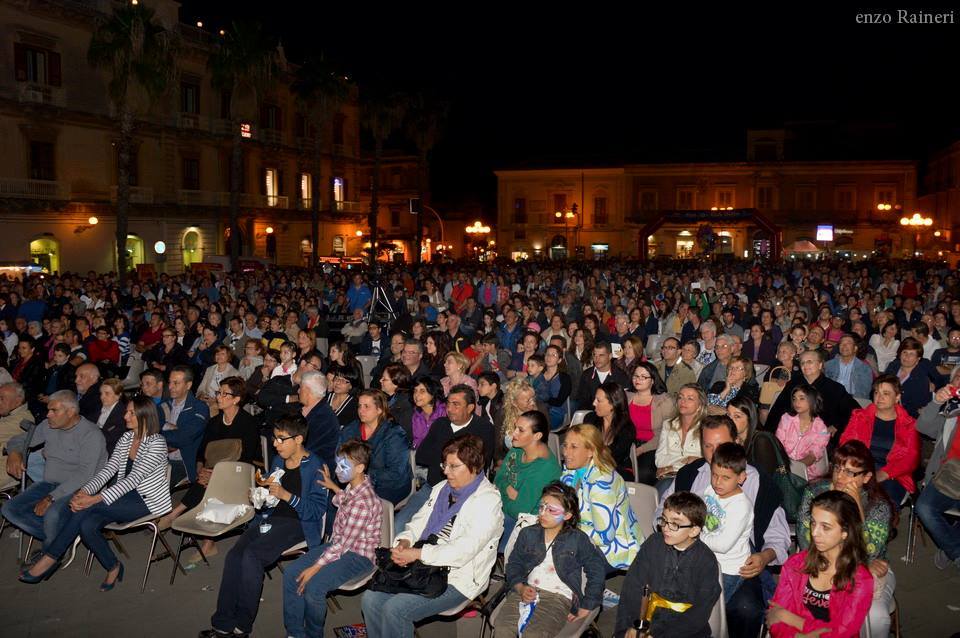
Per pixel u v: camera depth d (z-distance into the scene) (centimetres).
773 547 550
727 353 1022
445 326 1505
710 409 760
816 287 2300
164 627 610
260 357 1180
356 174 5719
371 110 4519
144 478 705
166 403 886
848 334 1002
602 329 1464
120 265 3127
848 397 846
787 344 962
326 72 4306
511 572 525
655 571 492
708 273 2667
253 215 4625
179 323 1556
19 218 3288
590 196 6178
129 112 3086
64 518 708
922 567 707
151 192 3900
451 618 604
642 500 625
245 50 3625
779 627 471
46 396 1077
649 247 6078
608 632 589
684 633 474
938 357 1055
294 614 577
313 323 1664
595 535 592
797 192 5831
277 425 636
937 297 2020
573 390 1095
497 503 560
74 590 677
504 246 6397
